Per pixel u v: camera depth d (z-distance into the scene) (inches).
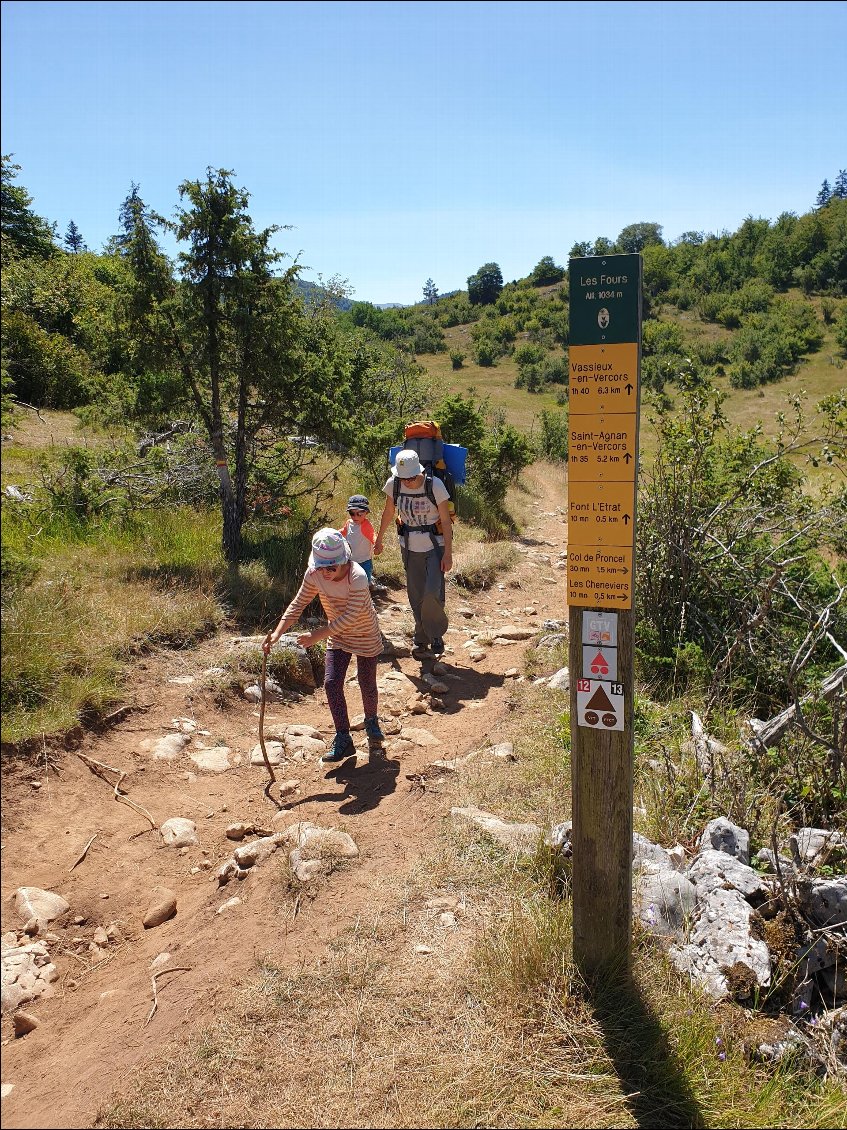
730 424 320.5
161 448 402.9
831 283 3939.5
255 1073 113.3
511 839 166.7
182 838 169.6
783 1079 117.7
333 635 202.7
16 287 707.4
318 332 378.3
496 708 243.3
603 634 122.0
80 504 339.3
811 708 202.1
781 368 2819.9
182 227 292.2
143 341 305.6
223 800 186.4
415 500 270.1
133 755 194.7
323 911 146.2
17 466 413.1
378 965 132.8
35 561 255.1
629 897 128.2
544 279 4972.9
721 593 282.0
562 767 198.1
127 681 219.6
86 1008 127.6
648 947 138.5
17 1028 123.6
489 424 1143.6
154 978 132.2
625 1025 122.6
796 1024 128.4
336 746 204.4
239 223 295.1
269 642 193.0
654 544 291.4
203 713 219.1
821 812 184.4
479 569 408.5
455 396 599.5
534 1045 119.1
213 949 138.3
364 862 160.7
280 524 369.4
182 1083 111.9
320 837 163.2
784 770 192.5
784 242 4288.9
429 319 4456.2
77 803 174.4
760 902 145.9
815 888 142.7
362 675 209.6
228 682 230.1
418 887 152.4
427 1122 106.5
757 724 224.5
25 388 711.7
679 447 289.6
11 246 311.7
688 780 193.0
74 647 214.2
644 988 128.6
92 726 197.2
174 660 237.9
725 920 139.5
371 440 509.4
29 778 174.1
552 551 522.3
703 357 3061.0
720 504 283.6
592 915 129.1
